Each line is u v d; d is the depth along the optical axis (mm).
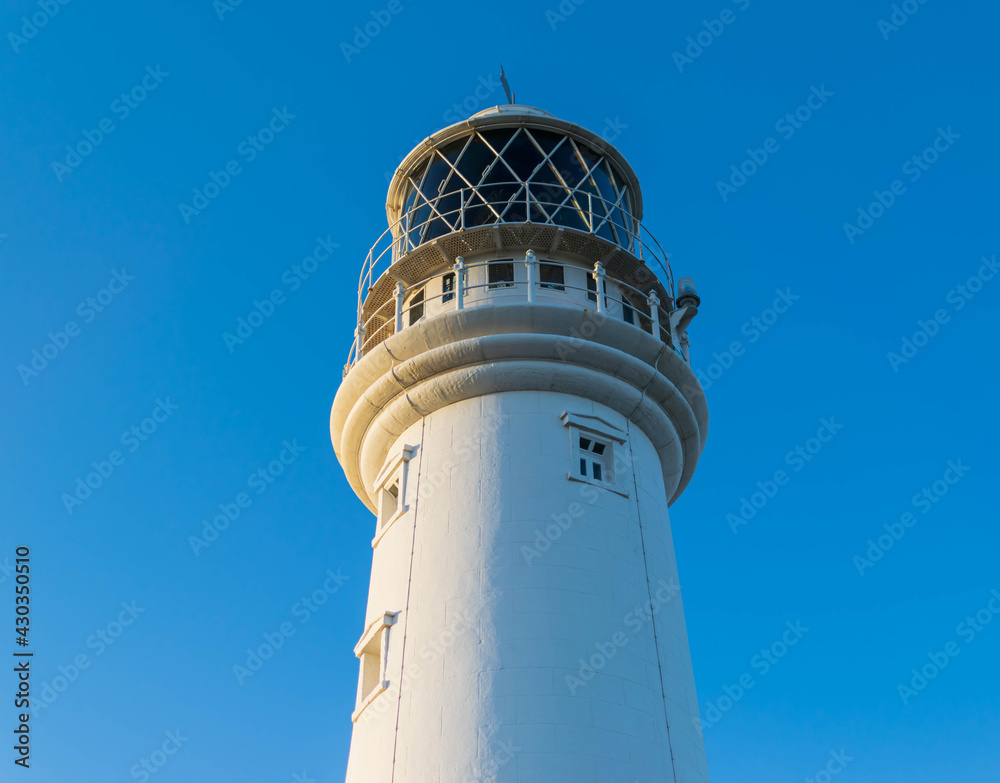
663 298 23859
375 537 21031
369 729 17844
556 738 16266
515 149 24062
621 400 21000
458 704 16766
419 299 23250
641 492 20422
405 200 25625
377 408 21719
